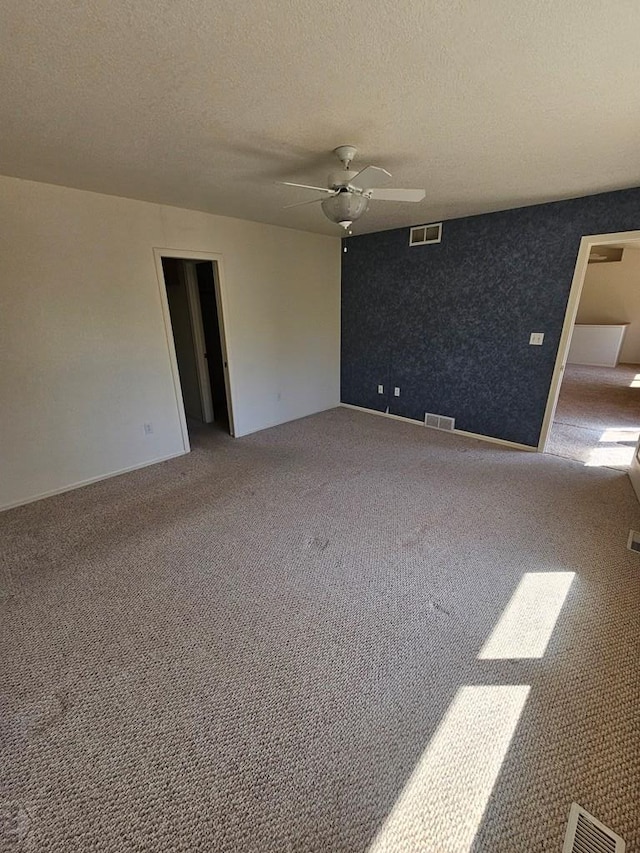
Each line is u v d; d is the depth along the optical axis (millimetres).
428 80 1524
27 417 2980
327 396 5617
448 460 3812
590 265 9109
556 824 1182
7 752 1390
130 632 1884
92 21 1173
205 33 1244
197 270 4973
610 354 8727
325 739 1424
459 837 1160
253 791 1277
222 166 2453
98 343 3256
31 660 1740
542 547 2471
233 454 4039
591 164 2467
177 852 1138
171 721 1489
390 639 1831
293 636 1854
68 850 1141
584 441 4238
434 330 4527
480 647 1783
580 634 1841
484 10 1148
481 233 3889
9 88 1541
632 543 2494
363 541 2557
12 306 2781
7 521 2832
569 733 1425
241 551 2471
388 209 3637
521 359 3930
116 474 3588
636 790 1258
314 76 1497
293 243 4562
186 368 5230
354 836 1167
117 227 3176
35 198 2750
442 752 1375
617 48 1323
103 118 1812
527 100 1687
